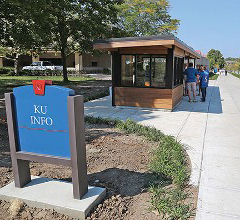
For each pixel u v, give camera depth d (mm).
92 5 21531
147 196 3615
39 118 3385
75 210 3115
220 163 4824
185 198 3572
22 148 3557
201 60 30391
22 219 3123
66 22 21703
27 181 3730
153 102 10320
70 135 3197
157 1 32719
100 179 4109
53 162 3354
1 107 10398
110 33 23453
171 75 9922
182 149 5418
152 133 6418
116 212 3244
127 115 9344
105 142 5902
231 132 7066
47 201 3283
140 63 10320
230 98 14266
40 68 36594
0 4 13656
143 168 4520
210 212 3262
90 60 45344
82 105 3299
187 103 12344
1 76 32156
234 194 3697
